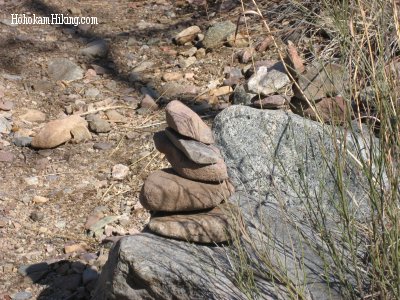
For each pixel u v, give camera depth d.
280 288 1.35
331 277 1.38
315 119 1.71
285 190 1.59
